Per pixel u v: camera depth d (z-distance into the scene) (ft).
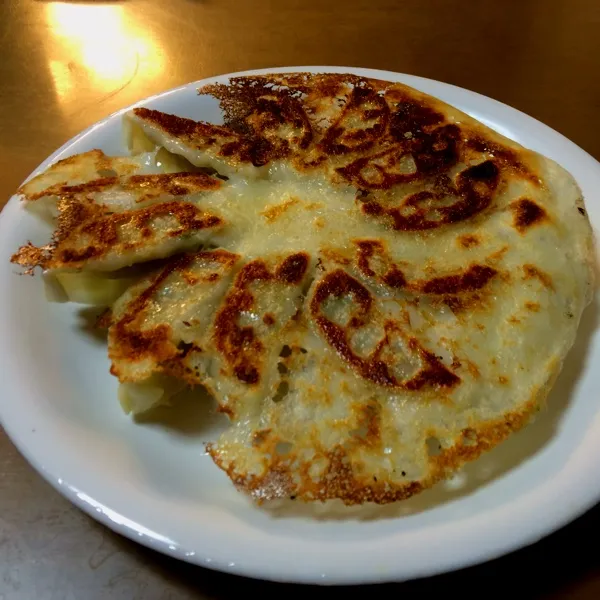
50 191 0.91
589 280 0.82
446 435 0.69
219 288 0.79
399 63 1.59
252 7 1.82
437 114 0.99
